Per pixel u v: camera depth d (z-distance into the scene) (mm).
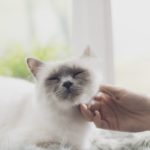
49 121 727
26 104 811
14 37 1273
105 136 831
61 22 1253
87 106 736
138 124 763
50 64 761
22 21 1269
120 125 772
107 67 1107
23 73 1255
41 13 1263
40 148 673
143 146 735
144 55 1152
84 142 753
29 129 729
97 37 1108
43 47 1274
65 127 728
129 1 1126
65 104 716
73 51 1139
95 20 1103
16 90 853
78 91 711
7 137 725
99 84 758
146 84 1158
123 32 1139
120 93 745
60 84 714
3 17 1258
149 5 1123
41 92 738
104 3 1093
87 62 763
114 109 769
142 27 1138
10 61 1274
